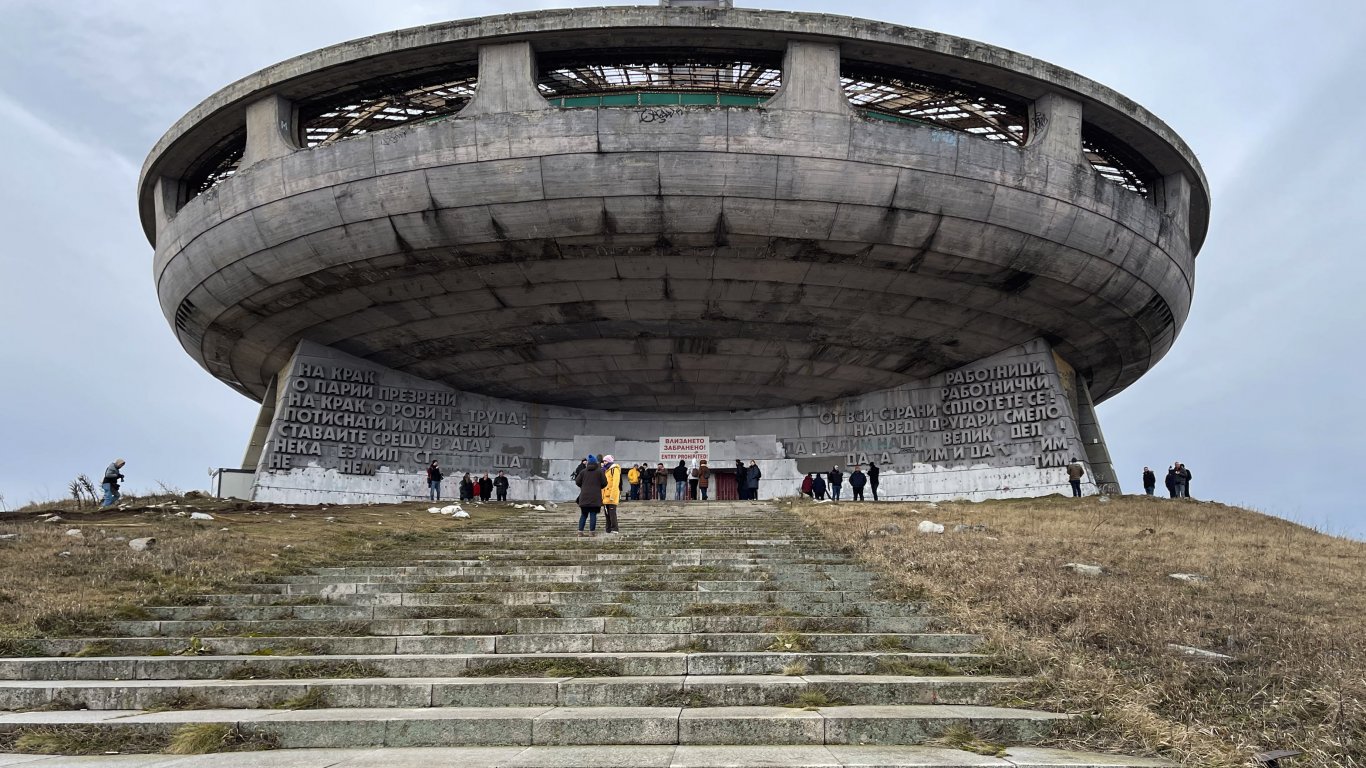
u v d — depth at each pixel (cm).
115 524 1838
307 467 2945
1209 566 1484
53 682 854
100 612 1106
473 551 1571
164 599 1181
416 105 2888
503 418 3569
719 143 2356
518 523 2114
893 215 2448
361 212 2461
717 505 2542
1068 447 2952
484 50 2462
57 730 695
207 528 1830
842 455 3569
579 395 3569
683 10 2397
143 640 971
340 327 2928
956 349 3138
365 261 2558
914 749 650
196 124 2734
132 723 695
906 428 3412
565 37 2444
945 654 873
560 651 939
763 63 2592
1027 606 1048
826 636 930
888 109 2844
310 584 1261
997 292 2748
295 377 2978
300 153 2484
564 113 2370
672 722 680
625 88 2622
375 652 941
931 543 1584
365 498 3064
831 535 1698
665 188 2377
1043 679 789
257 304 2806
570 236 2469
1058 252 2609
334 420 3044
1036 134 2658
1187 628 984
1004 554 1457
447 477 3328
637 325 2948
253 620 1084
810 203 2411
